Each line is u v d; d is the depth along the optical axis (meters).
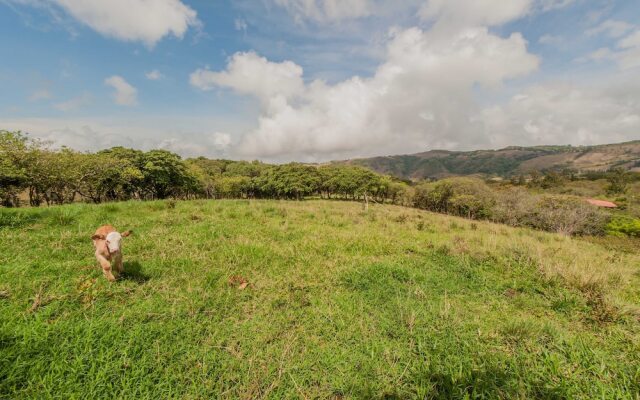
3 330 3.21
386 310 4.42
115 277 4.92
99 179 30.31
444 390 2.85
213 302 4.40
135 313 3.87
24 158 21.94
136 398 2.65
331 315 4.21
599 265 7.55
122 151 38.62
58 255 5.67
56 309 3.79
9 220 7.46
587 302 4.85
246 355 3.30
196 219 10.12
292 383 2.93
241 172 107.00
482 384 2.81
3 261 5.14
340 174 82.31
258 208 14.08
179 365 3.06
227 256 6.50
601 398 2.74
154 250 6.48
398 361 3.31
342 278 5.59
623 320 4.32
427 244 8.47
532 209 34.53
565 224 30.91
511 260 7.05
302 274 5.77
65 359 2.96
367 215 14.95
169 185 42.41
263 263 6.27
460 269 6.45
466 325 4.03
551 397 2.73
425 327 3.95
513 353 3.42
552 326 3.93
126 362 3.00
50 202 30.38
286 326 3.89
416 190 68.56
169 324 3.70
